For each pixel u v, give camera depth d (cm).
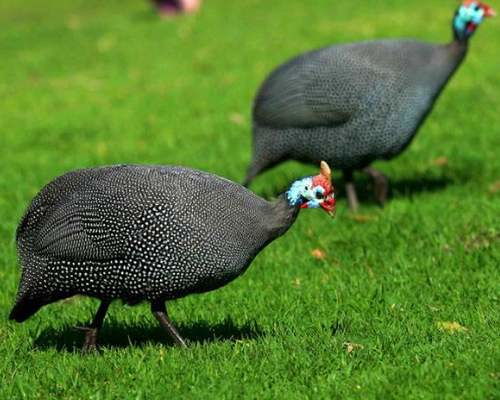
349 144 1205
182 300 965
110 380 761
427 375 729
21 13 4034
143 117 2112
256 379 746
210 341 848
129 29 3281
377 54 1199
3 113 2267
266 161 1246
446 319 870
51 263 790
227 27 3094
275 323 883
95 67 2741
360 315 894
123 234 767
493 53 2384
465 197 1304
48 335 894
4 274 1093
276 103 1217
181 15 3456
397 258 1053
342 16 3039
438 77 1220
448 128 1756
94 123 2088
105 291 787
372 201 1329
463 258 1038
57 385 759
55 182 805
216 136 1886
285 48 2683
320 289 979
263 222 785
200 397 718
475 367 737
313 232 1182
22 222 808
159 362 788
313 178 781
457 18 1223
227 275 784
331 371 757
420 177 1455
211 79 2438
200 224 767
